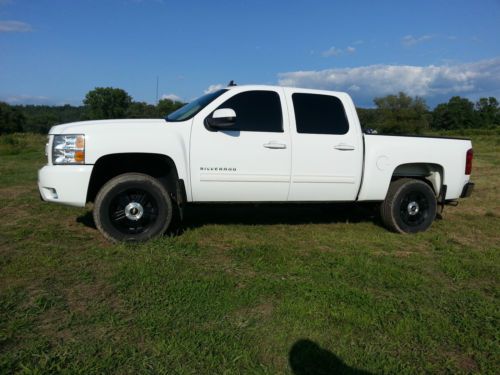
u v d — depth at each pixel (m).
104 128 4.80
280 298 3.59
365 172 5.80
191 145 5.01
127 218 4.91
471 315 3.49
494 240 5.96
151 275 3.92
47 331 2.94
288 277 4.08
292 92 5.54
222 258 4.55
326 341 2.95
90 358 2.63
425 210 6.20
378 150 5.84
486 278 4.38
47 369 2.50
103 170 5.22
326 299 3.56
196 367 2.59
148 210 5.00
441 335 3.12
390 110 65.06
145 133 4.85
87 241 4.99
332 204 5.92
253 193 5.31
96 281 3.80
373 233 5.97
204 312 3.27
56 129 4.88
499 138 41.03
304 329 3.08
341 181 5.65
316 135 5.50
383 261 4.70
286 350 2.82
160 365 2.59
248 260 4.48
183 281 3.80
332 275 4.16
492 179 12.66
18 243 4.84
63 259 4.33
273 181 5.33
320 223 6.48
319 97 5.65
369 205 6.46
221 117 4.90
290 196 5.48
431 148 6.15
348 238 5.62
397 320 3.30
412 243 5.60
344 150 5.62
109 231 4.82
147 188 4.91
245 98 5.30
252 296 3.56
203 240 5.21
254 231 5.74
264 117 5.32
